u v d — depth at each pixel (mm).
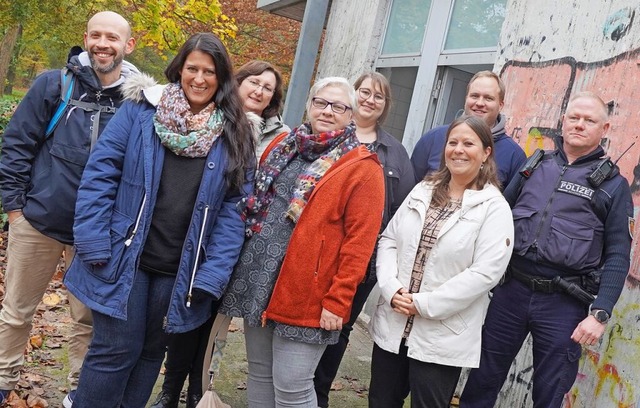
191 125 2980
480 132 3188
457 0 6238
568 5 4477
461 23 6125
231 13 17516
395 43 7309
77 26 12539
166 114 2945
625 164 3699
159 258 2963
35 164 3396
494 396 3518
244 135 3109
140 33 11695
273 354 3119
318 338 3016
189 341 3750
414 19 6992
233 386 4441
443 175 3350
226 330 3273
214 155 3021
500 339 3434
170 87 3012
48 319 5340
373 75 3941
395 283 3211
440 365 3141
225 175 3049
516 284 3375
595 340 3076
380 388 3350
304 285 2992
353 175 3027
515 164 3877
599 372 3625
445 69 6270
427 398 3158
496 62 5160
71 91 3371
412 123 6523
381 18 7660
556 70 4469
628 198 3199
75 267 2965
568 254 3184
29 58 25109
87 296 2879
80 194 2889
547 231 3246
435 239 3182
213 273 2963
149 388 3176
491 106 3891
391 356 3322
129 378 3139
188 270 2961
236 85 3121
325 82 3188
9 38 17016
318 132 3191
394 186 3879
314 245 2994
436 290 3100
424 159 4102
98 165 2914
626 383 3391
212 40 3008
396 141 4027
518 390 4211
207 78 3000
